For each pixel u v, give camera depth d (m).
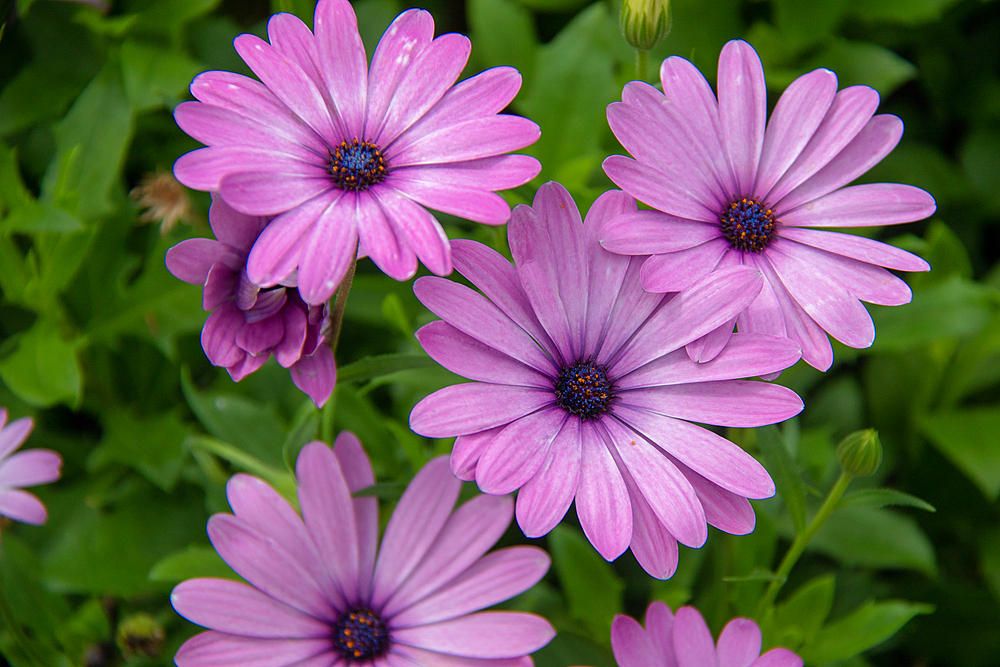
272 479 0.59
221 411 0.63
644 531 0.54
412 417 0.54
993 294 0.65
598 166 0.66
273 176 0.54
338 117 0.55
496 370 0.55
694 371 0.55
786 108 0.57
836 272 0.56
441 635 0.56
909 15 0.70
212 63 0.70
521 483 0.54
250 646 0.56
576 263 0.55
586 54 0.67
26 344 0.65
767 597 0.60
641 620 0.66
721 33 0.70
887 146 0.57
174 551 0.66
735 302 0.55
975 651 0.68
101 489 0.67
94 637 0.64
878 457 0.56
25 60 0.70
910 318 0.65
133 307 0.67
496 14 0.68
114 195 0.68
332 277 0.53
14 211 0.63
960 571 0.69
